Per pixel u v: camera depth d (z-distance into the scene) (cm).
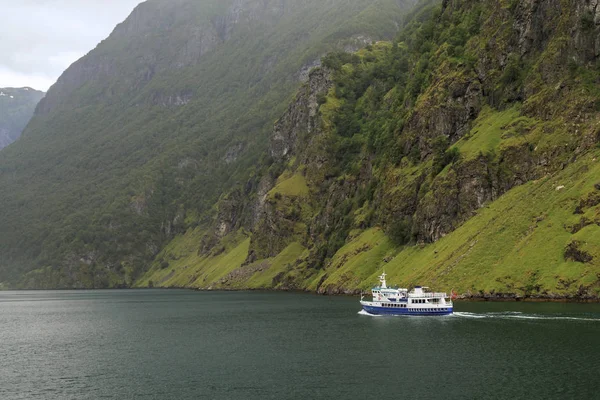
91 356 12519
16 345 14700
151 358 11912
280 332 14638
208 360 11388
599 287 14400
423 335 12800
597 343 10600
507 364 9544
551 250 16050
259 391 8825
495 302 15975
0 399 9056
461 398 8000
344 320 16338
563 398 7756
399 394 8325
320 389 8775
